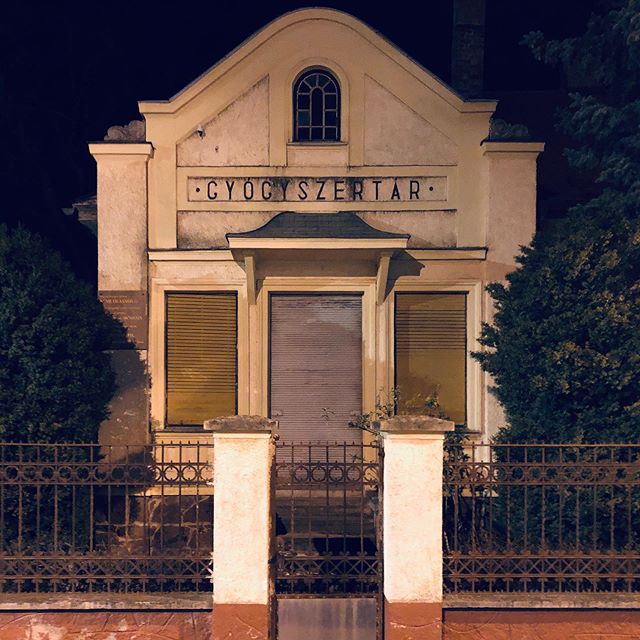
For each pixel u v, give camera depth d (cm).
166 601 732
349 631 745
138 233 1227
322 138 1248
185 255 1227
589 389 927
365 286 1243
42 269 997
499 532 965
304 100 1248
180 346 1242
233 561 717
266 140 1238
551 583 791
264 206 1238
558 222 1196
